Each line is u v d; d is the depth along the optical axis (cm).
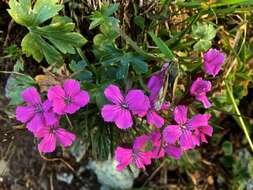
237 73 23
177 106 18
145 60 20
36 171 24
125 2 21
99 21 20
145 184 24
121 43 21
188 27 20
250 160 24
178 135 18
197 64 20
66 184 24
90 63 22
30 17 19
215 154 25
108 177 24
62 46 20
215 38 23
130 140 21
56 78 19
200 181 25
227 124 25
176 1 21
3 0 22
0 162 23
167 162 25
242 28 22
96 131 21
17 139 23
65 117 20
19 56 21
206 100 19
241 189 24
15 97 20
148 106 18
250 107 25
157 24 21
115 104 18
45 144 18
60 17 20
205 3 21
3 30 22
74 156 24
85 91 18
